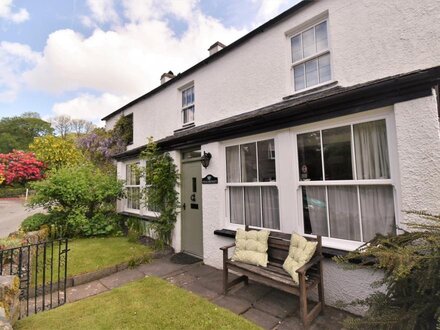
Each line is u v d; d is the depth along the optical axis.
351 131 3.49
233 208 5.15
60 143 15.74
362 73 3.81
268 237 3.86
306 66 4.78
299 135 4.09
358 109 3.25
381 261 2.05
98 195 8.07
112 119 12.45
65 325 2.92
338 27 4.14
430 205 2.70
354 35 3.93
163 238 6.58
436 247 1.98
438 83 2.68
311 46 4.70
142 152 7.10
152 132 9.10
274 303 3.55
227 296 3.79
